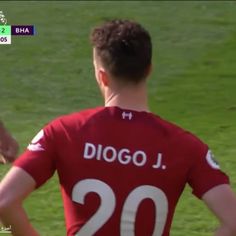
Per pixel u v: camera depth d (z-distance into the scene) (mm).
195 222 21438
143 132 8906
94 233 8820
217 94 37750
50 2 56281
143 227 8812
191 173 8883
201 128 31719
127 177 8789
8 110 34750
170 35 49594
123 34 8875
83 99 37156
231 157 27359
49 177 8953
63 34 48906
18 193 8672
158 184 8820
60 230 20844
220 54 45625
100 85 9188
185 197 23203
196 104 36094
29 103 36156
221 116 33875
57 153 8898
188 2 57781
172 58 44781
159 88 38938
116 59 8844
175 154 8859
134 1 57625
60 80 40250
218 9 55875
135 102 9023
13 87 38844
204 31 50406
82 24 51281
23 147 28578
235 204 8719
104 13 54250
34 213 22031
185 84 39656
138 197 8781
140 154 8828
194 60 44438
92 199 8797
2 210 8633
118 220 8781
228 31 50406
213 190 8766
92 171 8820
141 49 8867
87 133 8922
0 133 9773
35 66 42750
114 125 8938
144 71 8945
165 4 56906
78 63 43344
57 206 22531
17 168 8789
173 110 35188
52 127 9016
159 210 8828
